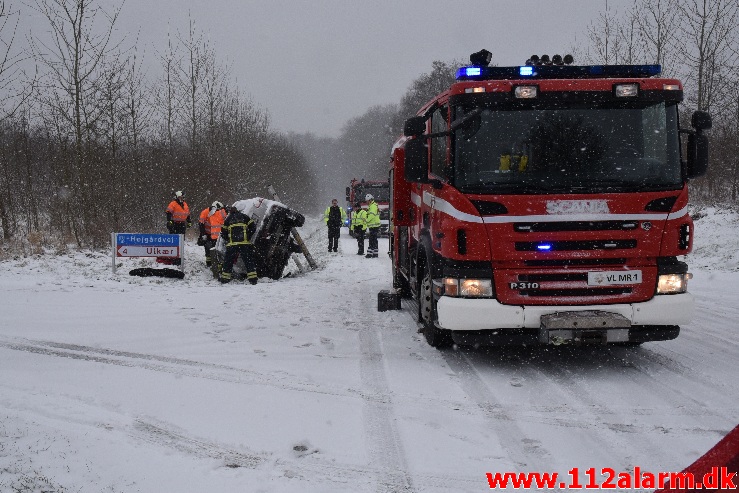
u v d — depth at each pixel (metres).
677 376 6.03
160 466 3.94
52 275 11.62
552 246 5.87
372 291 11.28
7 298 9.30
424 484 3.79
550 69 6.40
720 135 21.38
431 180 6.77
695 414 4.98
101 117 16.80
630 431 4.64
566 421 4.84
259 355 6.71
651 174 6.07
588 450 4.30
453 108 6.20
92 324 7.89
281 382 5.77
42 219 19.77
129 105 19.50
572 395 5.48
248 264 11.95
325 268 15.38
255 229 12.47
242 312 8.97
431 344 7.06
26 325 7.72
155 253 12.36
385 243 25.20
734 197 20.98
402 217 8.97
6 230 16.25
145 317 8.39
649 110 6.15
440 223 6.39
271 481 3.78
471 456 4.19
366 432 4.59
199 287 11.27
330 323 8.40
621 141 6.11
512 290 5.91
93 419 4.70
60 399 5.13
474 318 5.88
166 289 10.80
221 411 4.96
